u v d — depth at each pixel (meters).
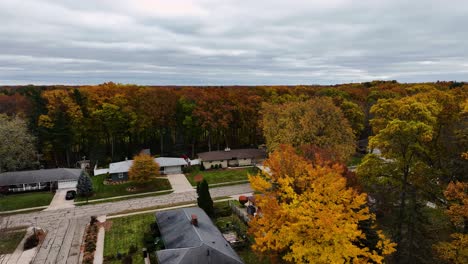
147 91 70.38
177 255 23.89
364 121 70.88
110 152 69.44
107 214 39.28
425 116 23.92
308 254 14.65
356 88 119.25
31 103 65.19
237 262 24.27
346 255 14.44
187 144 74.62
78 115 61.72
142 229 34.56
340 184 16.06
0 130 48.84
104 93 69.69
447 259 21.88
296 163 19.84
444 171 25.95
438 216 27.66
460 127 24.94
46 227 35.72
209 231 28.69
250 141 79.31
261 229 16.53
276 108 56.12
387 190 28.44
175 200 44.38
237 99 73.12
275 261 18.61
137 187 49.56
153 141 77.06
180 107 69.00
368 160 28.12
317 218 14.80
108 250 30.05
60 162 64.44
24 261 28.39
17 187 47.81
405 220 25.27
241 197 41.31
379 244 16.75
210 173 58.06
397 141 25.12
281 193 17.27
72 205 42.69
